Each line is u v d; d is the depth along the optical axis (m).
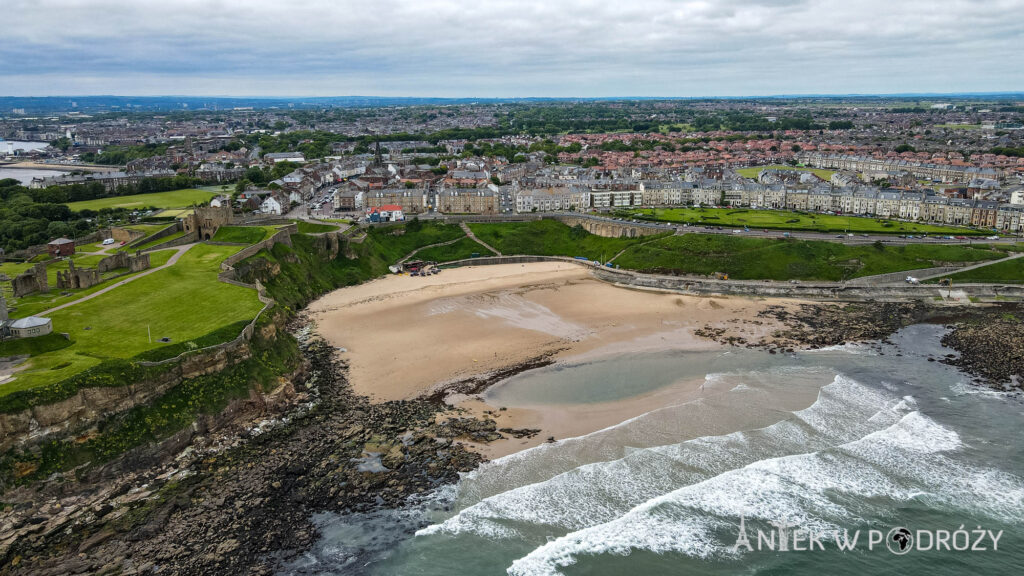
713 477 83.12
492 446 89.81
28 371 84.19
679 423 96.38
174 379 91.69
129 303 115.94
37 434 77.25
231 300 118.31
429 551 70.56
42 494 75.81
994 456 88.38
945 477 83.75
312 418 97.62
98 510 75.12
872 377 114.31
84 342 96.31
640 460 86.56
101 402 83.06
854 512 77.19
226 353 98.38
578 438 91.88
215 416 92.75
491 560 69.44
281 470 84.00
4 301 96.75
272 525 73.94
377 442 90.00
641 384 110.81
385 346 126.75
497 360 120.38
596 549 71.00
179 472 83.38
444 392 106.75
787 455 88.31
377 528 73.94
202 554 68.88
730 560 69.62
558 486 81.12
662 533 73.38
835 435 93.50
